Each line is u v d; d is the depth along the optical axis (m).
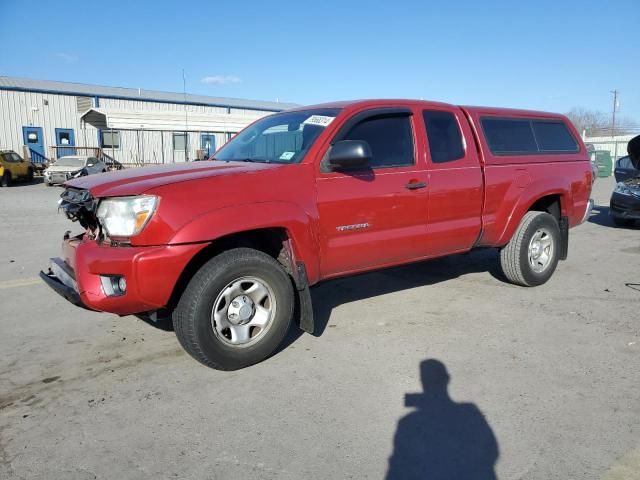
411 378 3.63
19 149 35.03
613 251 8.12
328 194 4.06
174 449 2.82
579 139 6.43
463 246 5.16
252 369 3.80
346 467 2.65
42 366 3.89
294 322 4.80
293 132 4.43
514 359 3.92
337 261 4.23
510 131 5.61
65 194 3.91
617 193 10.63
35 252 8.32
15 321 4.90
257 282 3.75
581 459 2.69
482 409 3.20
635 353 4.02
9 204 16.42
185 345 3.60
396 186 4.46
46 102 35.56
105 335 4.52
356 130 4.33
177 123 30.84
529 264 5.68
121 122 29.42
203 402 3.32
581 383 3.53
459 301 5.37
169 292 3.39
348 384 3.55
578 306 5.18
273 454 2.77
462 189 4.95
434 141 4.84
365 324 4.71
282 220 3.74
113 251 3.37
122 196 3.37
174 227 3.35
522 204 5.48
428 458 2.72
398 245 4.56
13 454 2.78
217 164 4.25
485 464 2.67
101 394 3.45
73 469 2.65
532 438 2.88
